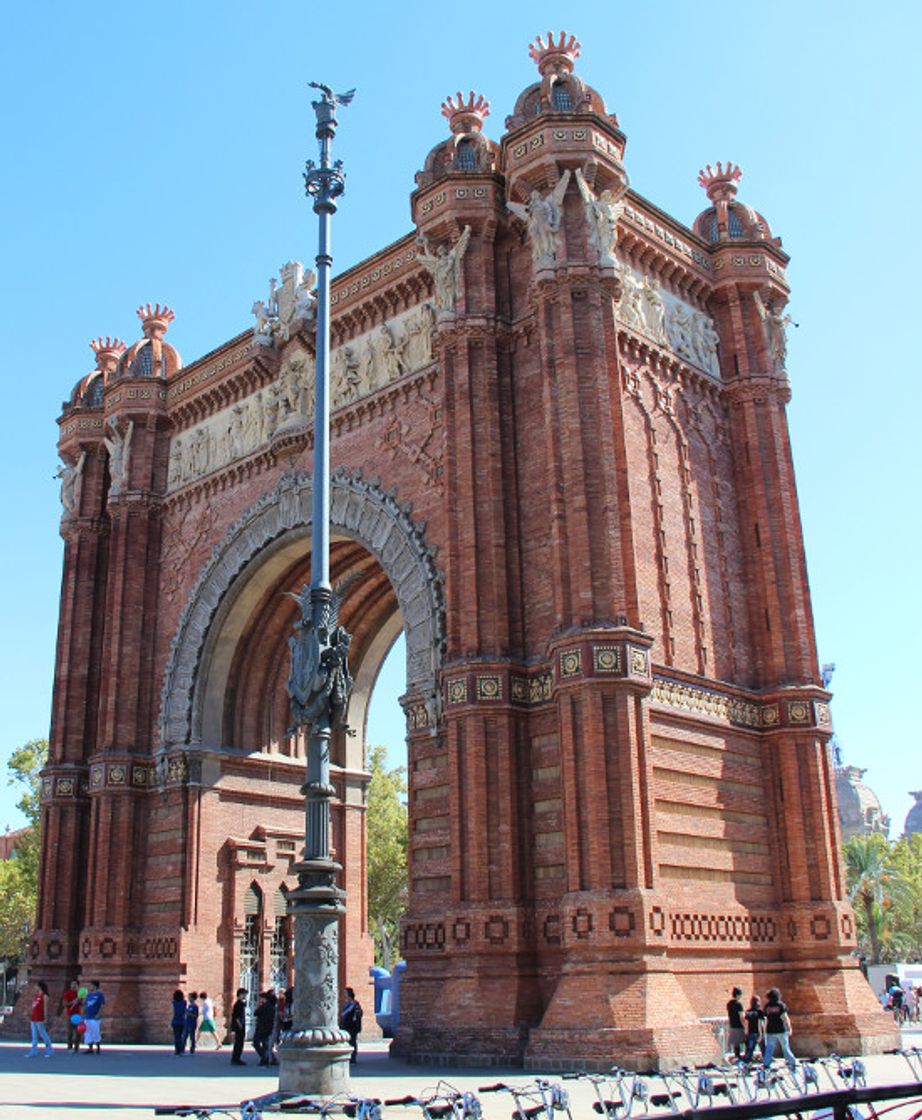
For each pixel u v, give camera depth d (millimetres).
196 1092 27266
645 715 34344
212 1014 46156
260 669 52906
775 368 45219
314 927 21859
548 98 40125
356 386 46656
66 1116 22250
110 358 60188
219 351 53438
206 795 49969
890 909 117375
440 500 41938
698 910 35781
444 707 36812
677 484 41000
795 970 38250
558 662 34406
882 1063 33438
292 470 48938
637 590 37625
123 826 49969
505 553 38000
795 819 39469
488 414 39125
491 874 34594
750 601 42594
